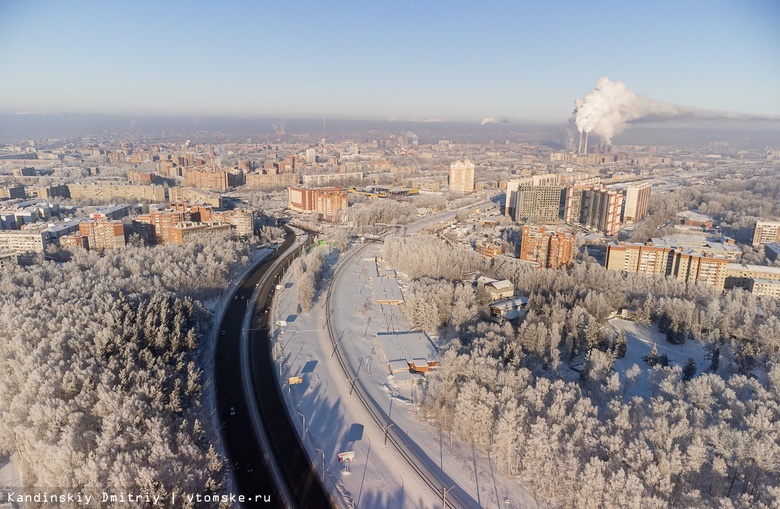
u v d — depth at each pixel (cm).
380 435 16662
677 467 13062
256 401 18488
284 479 14462
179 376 18262
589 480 12331
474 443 16150
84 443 13888
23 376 16412
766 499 12419
